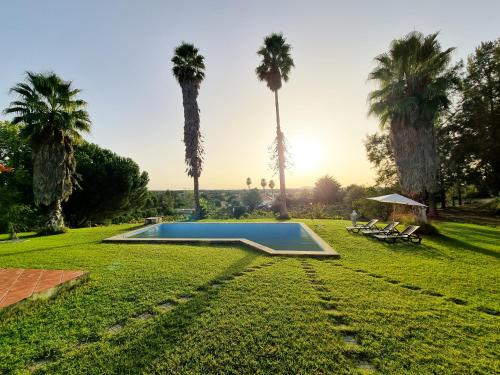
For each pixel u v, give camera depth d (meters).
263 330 3.30
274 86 19.34
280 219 18.92
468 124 23.34
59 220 13.88
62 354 2.87
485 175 24.11
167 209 42.72
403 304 4.09
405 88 12.54
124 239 9.96
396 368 2.61
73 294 4.57
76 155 22.73
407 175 12.73
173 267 6.20
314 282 5.12
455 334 3.23
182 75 19.67
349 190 31.06
